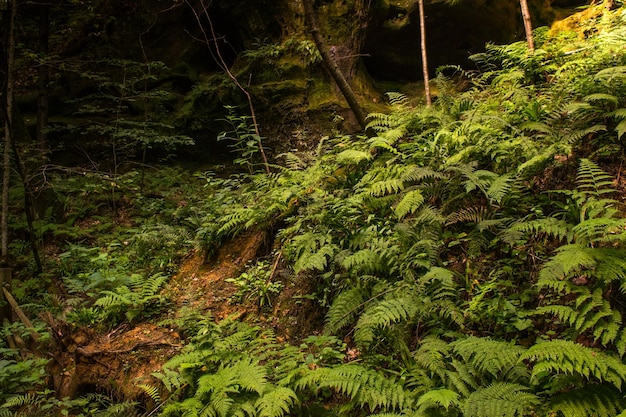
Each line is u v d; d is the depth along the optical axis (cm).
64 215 975
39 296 718
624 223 372
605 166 486
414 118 682
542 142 538
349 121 1010
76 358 475
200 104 1134
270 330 493
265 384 373
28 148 983
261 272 576
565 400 314
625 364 323
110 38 1247
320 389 405
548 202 479
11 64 830
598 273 361
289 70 1079
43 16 1186
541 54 684
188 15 1230
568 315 352
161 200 960
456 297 438
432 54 1122
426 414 331
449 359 381
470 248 470
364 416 374
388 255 474
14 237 930
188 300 582
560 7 1077
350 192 619
